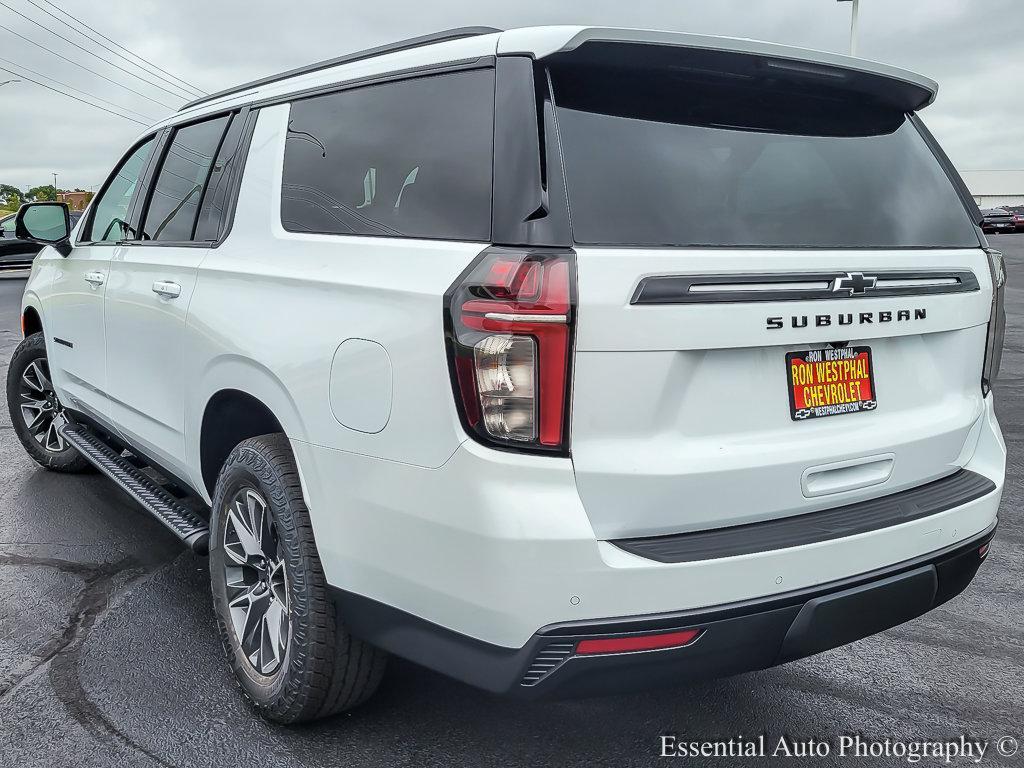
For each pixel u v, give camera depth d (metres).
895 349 2.50
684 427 2.11
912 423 2.52
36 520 4.59
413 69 2.51
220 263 2.98
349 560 2.36
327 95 2.83
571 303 1.95
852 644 3.42
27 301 5.16
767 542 2.14
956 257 2.63
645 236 2.09
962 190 2.84
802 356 2.29
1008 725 2.86
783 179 2.38
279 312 2.60
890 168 2.64
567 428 1.98
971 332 2.69
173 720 2.79
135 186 4.01
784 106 2.49
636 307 2.00
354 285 2.35
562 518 1.96
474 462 2.01
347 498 2.33
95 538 4.35
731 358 2.16
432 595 2.14
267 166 2.97
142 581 3.85
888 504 2.43
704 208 2.21
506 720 2.81
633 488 2.03
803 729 2.82
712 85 2.37
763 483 2.19
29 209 4.59
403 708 2.87
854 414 2.40
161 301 3.32
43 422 5.32
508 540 1.96
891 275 2.39
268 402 2.63
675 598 2.02
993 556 4.31
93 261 4.14
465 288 2.04
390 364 2.19
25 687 2.97
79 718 2.79
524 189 2.05
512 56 2.20
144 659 3.17
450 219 2.21
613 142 2.16
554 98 2.13
